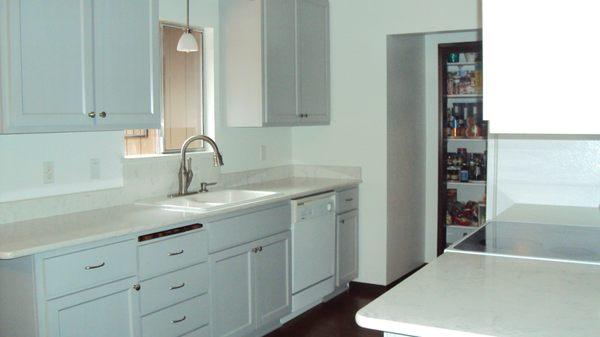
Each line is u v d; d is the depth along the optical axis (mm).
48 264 2303
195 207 3121
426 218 5504
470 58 5309
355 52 4676
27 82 2480
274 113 4090
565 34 1117
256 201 3430
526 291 1660
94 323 2496
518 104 1162
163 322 2836
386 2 4535
